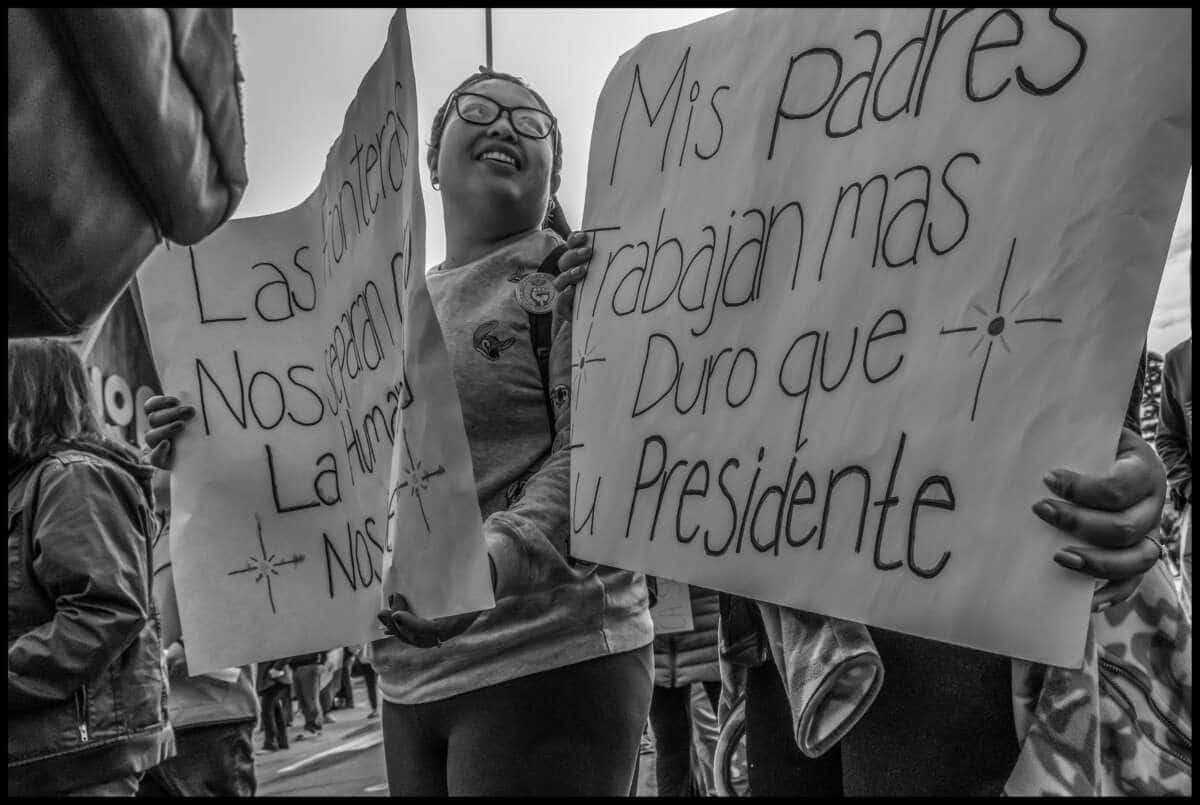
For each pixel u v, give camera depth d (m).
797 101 1.46
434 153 2.06
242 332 1.91
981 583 1.10
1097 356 1.07
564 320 1.82
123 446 2.07
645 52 1.72
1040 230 1.13
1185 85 1.06
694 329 1.52
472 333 1.82
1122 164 1.08
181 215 0.69
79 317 0.69
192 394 1.90
